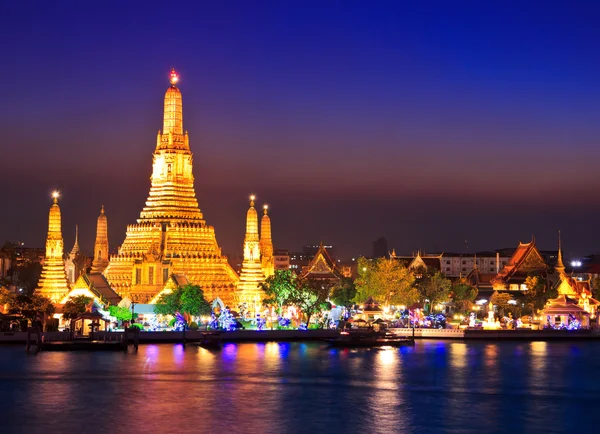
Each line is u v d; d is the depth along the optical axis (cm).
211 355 16562
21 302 18462
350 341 18275
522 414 11488
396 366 15300
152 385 13188
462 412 11575
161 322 19238
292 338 19450
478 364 15625
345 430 10606
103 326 18925
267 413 11412
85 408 11606
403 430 10644
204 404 11900
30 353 16688
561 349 18200
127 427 10631
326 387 13175
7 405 11762
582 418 11288
